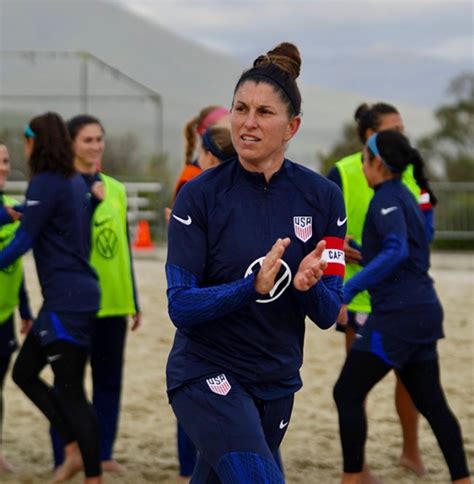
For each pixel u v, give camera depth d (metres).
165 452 8.87
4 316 8.21
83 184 7.45
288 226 5.20
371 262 7.02
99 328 8.24
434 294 7.30
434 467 8.52
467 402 10.52
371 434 9.41
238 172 5.21
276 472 4.98
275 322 5.22
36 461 8.63
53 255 7.25
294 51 5.40
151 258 22.48
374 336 7.17
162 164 32.44
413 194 7.38
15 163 33.97
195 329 5.25
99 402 8.31
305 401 10.59
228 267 5.15
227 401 5.12
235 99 5.20
